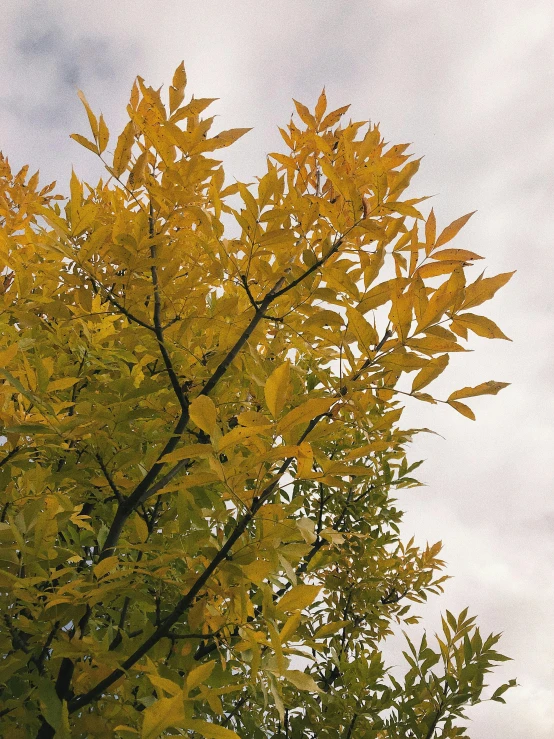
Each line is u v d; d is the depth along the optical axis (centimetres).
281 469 119
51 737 123
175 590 143
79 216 140
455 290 124
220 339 148
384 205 137
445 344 124
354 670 208
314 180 169
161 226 157
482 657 200
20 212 218
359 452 111
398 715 202
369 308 131
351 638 254
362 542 247
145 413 137
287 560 125
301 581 182
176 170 142
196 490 146
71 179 139
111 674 121
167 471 155
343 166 164
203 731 99
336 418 137
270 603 116
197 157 142
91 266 143
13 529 120
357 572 246
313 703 192
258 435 112
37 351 160
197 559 130
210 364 148
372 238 145
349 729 199
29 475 138
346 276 131
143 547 127
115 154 146
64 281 143
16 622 123
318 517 249
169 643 129
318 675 234
